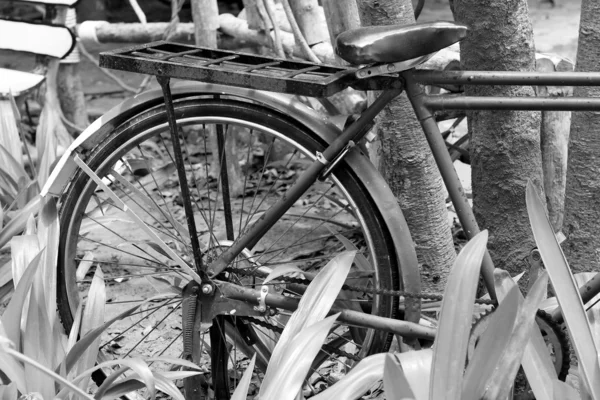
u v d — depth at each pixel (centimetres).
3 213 291
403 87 181
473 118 219
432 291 238
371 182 188
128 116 202
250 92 192
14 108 329
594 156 212
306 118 190
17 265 209
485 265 186
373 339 198
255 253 236
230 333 207
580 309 158
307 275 205
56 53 378
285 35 328
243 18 382
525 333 158
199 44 353
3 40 385
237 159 356
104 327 196
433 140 181
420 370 164
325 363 238
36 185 307
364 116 185
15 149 330
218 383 208
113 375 192
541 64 274
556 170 275
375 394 214
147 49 198
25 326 210
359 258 221
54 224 209
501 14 208
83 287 291
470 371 157
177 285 222
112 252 315
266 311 195
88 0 591
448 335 154
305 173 190
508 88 212
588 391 157
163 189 370
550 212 278
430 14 669
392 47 169
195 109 197
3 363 192
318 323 177
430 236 236
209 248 209
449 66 269
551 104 174
